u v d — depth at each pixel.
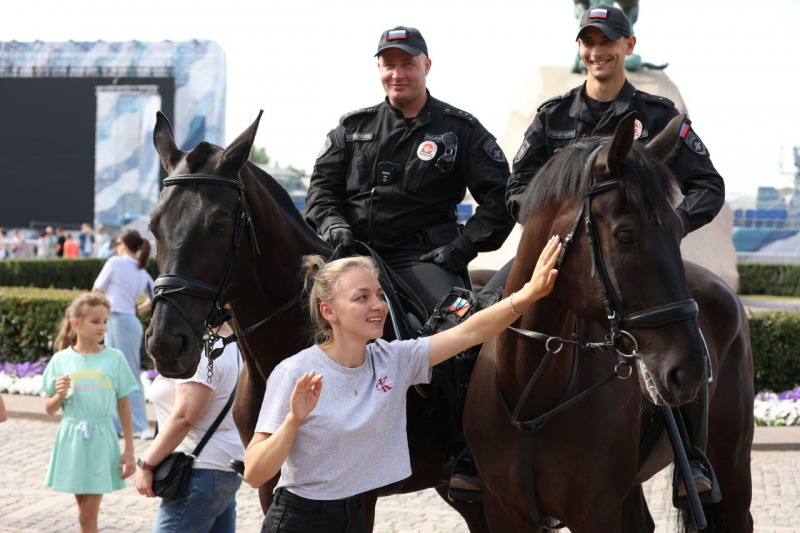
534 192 2.77
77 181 28.19
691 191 3.37
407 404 3.42
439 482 3.67
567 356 2.89
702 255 12.85
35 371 9.73
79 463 4.62
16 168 28.36
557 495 2.96
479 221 3.67
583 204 2.51
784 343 9.11
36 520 5.43
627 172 2.45
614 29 3.48
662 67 12.45
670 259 2.41
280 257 3.18
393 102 3.77
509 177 3.64
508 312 2.58
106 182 27.53
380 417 2.53
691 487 3.14
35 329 10.11
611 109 3.57
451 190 3.80
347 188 3.85
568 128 3.62
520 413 2.95
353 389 2.52
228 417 3.54
